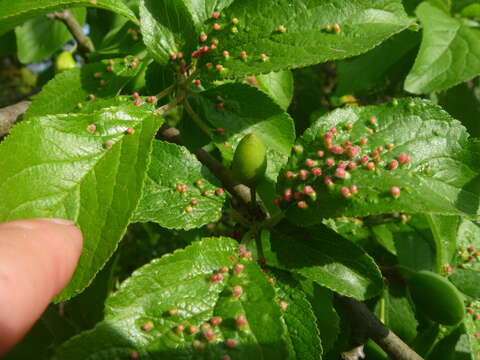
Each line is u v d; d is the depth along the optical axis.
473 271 0.14
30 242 0.07
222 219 0.17
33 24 0.19
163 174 0.10
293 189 0.10
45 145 0.09
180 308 0.08
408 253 0.15
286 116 0.12
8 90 0.56
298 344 0.09
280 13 0.11
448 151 0.10
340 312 0.13
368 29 0.10
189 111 0.12
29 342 0.14
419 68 0.14
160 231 0.16
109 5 0.11
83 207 0.09
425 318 0.14
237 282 0.09
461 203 0.10
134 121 0.10
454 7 0.18
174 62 0.11
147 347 0.08
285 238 0.10
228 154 0.11
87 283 0.08
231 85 0.12
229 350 0.08
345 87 0.19
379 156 0.10
